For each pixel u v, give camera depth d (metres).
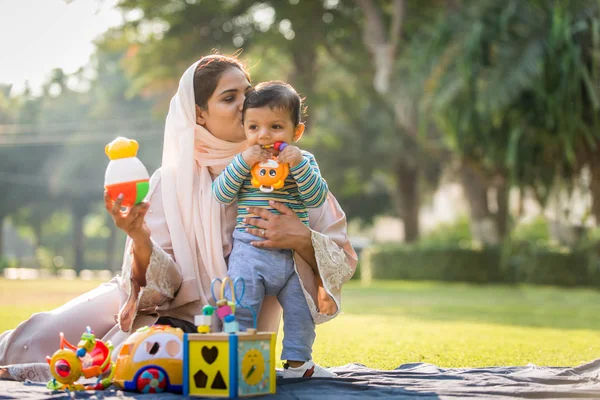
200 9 25.22
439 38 17.92
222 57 4.44
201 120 4.38
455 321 10.80
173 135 4.38
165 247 4.26
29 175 51.91
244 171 4.06
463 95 17.75
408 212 33.00
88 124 45.06
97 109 45.69
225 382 3.45
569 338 8.25
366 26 22.66
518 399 3.64
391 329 9.13
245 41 26.16
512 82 16.44
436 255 26.72
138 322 4.14
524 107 17.25
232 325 3.56
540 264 24.03
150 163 40.88
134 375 3.62
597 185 17.97
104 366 3.71
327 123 32.84
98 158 48.09
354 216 43.78
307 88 28.31
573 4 16.28
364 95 29.91
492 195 26.56
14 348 4.26
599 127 16.62
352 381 4.07
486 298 18.09
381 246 28.47
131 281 4.00
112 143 3.77
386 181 40.09
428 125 22.88
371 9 22.47
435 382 4.09
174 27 25.58
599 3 16.28
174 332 3.72
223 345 3.45
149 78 26.89
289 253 4.11
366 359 5.97
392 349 6.76
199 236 4.21
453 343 7.41
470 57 17.14
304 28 25.80
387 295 18.84
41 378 4.12
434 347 6.98
